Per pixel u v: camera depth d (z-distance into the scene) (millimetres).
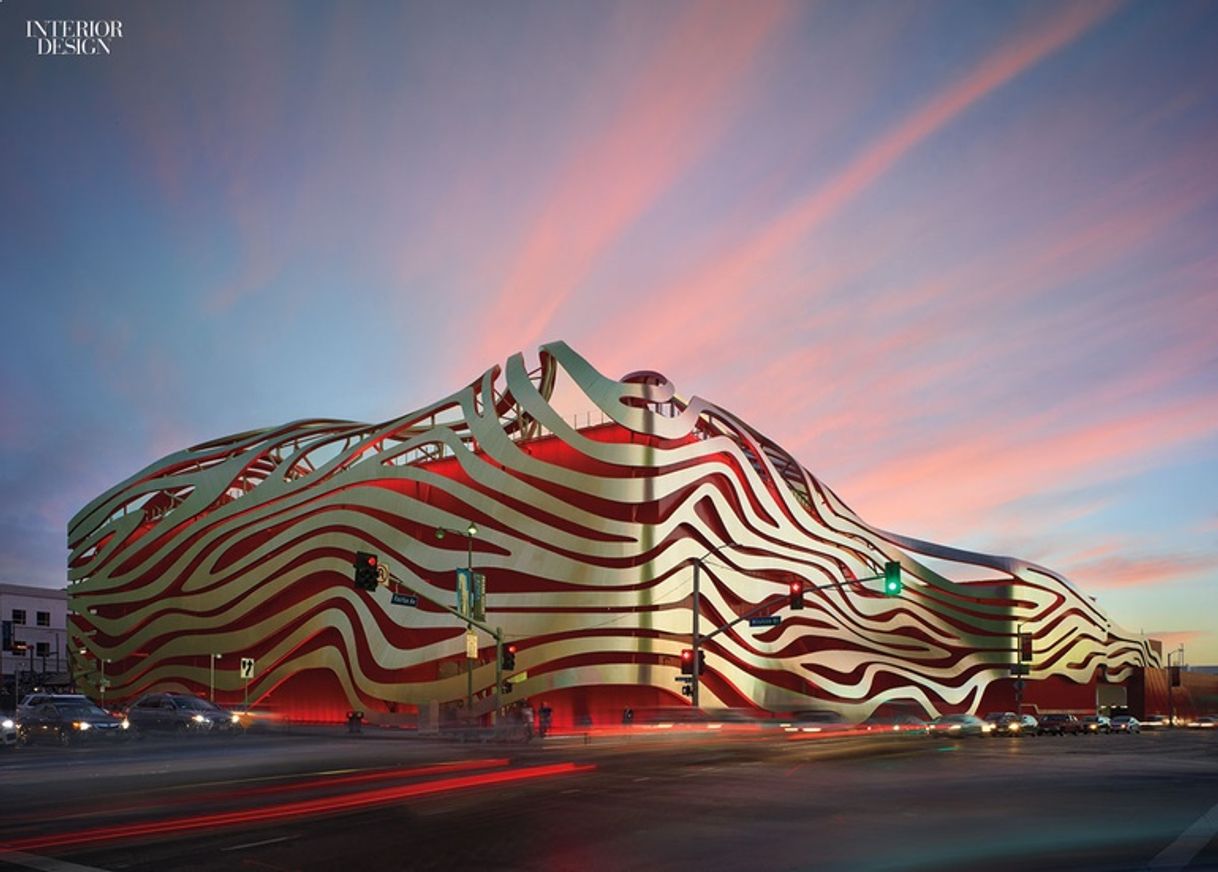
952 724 59000
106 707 78438
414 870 12117
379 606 64812
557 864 12516
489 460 65938
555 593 59969
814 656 69438
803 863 12586
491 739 44406
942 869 12172
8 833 14953
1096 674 100250
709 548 63656
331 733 51281
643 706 60312
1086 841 14383
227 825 15789
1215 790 21859
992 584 94812
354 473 68500
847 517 83250
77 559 86750
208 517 75625
